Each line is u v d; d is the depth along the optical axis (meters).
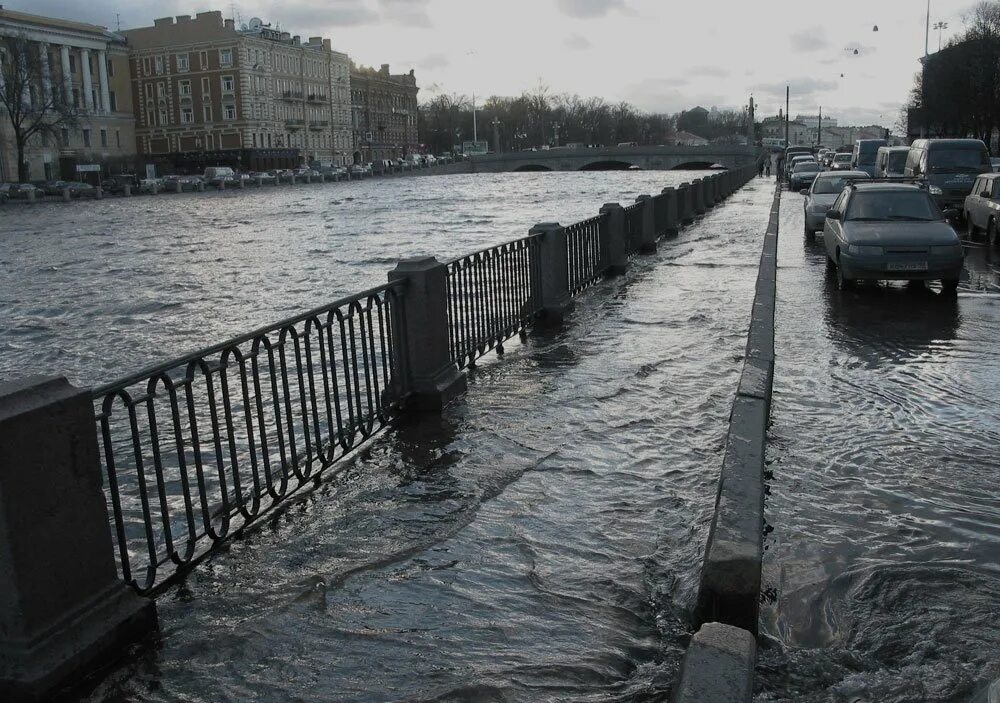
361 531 5.08
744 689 2.97
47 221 46.28
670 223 23.59
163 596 4.36
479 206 47.00
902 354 9.30
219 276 20.09
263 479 6.45
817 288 14.17
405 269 7.38
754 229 25.16
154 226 39.53
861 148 43.06
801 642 3.88
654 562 4.59
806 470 5.91
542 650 3.77
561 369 8.95
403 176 112.88
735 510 4.47
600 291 14.01
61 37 99.12
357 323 14.28
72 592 3.67
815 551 4.71
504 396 7.95
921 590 4.27
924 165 26.86
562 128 178.38
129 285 19.19
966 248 19.62
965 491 5.52
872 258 13.24
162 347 12.66
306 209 49.06
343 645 3.85
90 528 3.77
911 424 6.88
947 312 11.78
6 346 13.04
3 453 3.35
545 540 4.89
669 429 6.86
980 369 8.58
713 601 3.86
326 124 130.62
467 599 4.24
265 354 11.98
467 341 8.64
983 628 3.92
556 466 6.08
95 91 107.25
